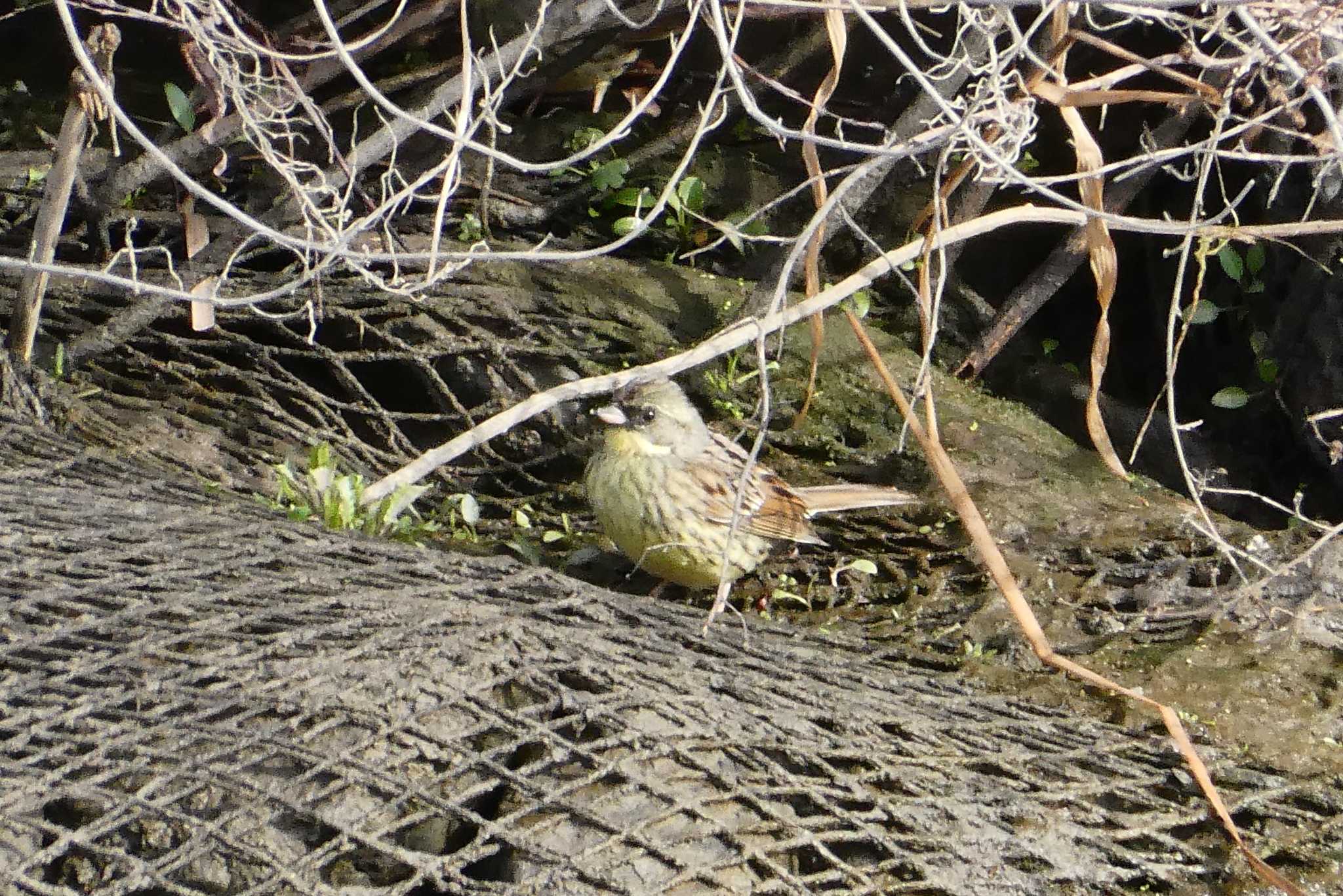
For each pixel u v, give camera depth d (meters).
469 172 14.70
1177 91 13.48
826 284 14.66
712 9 7.86
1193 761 7.35
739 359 13.42
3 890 5.86
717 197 15.11
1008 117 9.00
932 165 14.53
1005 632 10.17
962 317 14.74
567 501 12.43
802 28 15.38
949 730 8.09
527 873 6.41
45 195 10.91
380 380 13.27
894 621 10.46
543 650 7.57
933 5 8.62
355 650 7.17
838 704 8.02
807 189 15.14
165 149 12.66
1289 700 9.27
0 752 6.38
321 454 11.02
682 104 15.98
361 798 6.55
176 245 13.66
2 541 7.92
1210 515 11.88
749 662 8.43
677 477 10.48
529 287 13.89
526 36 11.89
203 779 6.38
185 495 9.56
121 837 6.41
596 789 6.77
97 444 10.90
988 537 7.82
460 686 7.12
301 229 12.66
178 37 15.26
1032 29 8.23
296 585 7.98
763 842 6.72
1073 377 14.80
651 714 7.21
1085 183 9.50
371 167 14.23
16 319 11.09
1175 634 10.12
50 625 7.27
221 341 12.65
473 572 8.79
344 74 14.26
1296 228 8.63
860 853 7.01
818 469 12.68
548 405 10.95
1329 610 10.35
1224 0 7.61
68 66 16.28
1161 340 14.98
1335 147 8.50
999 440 12.94
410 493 10.83
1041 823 7.31
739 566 10.89
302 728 6.80
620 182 14.76
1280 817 7.96
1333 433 13.06
